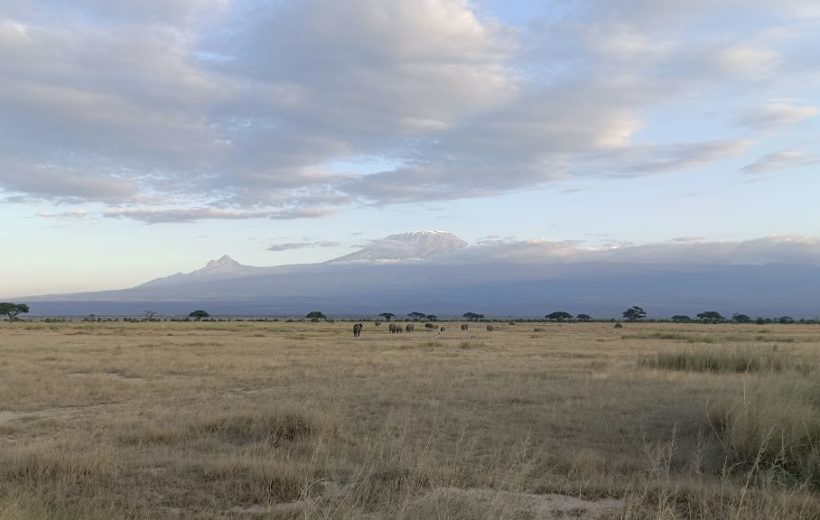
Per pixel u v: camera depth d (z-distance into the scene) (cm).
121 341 4328
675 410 1292
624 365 2417
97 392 1691
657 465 815
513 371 2200
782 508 635
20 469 787
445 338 5138
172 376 2144
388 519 583
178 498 700
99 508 626
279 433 1059
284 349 3553
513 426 1163
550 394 1580
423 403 1436
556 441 1037
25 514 585
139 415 1310
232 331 6738
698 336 4953
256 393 1681
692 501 670
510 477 713
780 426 856
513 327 9181
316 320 14425
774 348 2586
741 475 820
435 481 726
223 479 768
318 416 1097
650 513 635
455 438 1061
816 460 806
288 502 685
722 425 1016
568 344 4175
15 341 4209
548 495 711
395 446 906
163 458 877
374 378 2000
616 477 796
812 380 1141
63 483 740
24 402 1535
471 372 2178
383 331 7225
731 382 1741
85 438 1049
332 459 848
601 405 1391
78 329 7000
